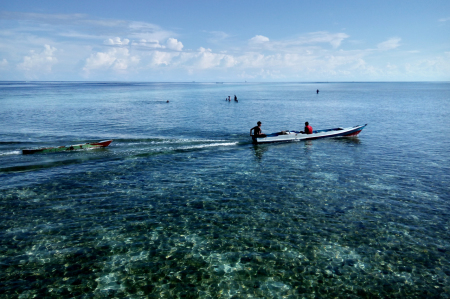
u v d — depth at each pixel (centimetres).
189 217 1158
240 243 983
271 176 1633
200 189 1441
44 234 1021
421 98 8612
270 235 1030
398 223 1106
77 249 939
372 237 1015
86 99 7800
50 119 3809
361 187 1459
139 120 3772
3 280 796
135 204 1268
